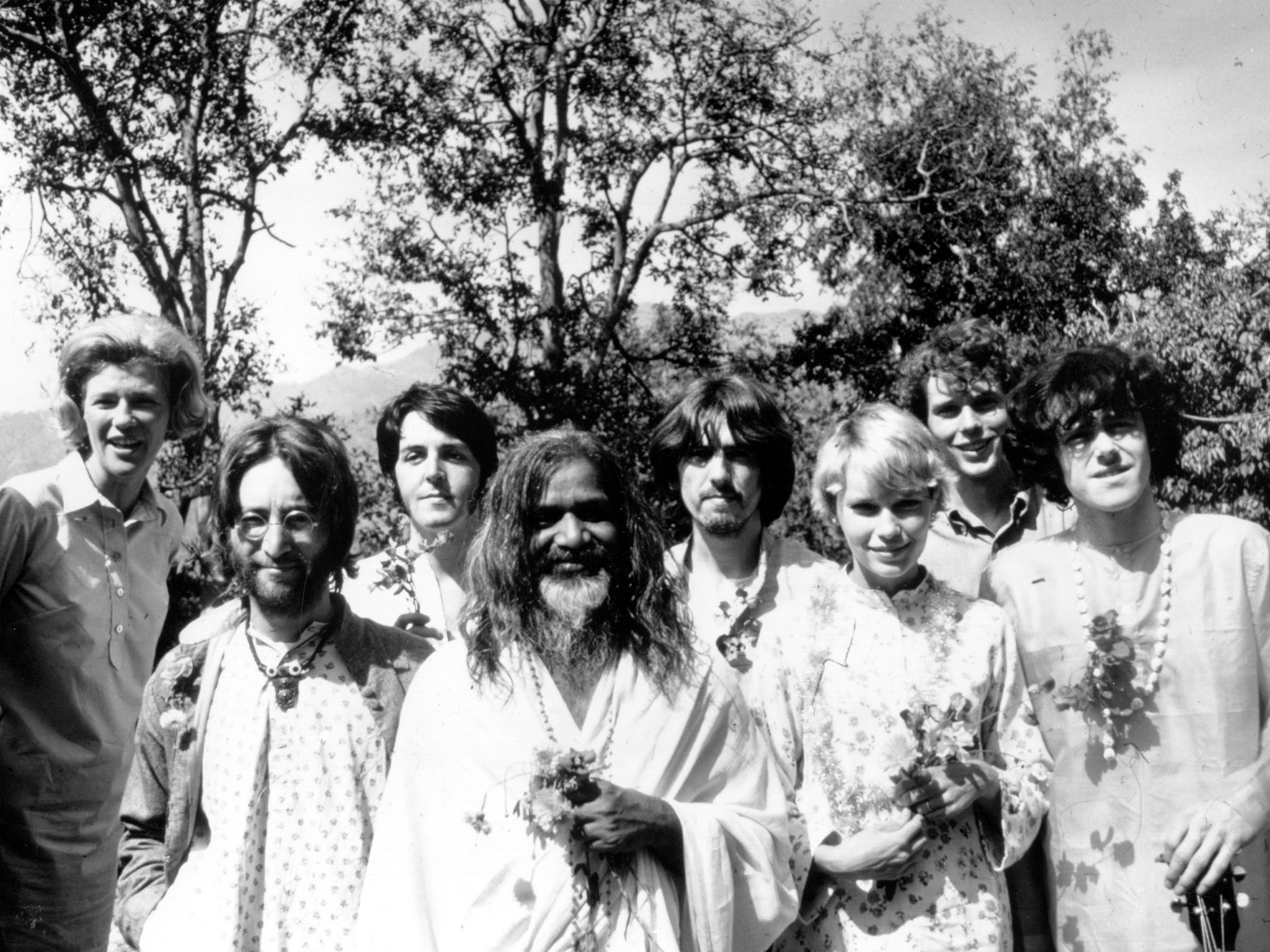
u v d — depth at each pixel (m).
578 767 2.72
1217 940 3.12
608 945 2.76
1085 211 19.09
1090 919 3.28
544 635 2.96
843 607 3.47
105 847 4.36
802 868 3.15
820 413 20.50
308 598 3.22
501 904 2.79
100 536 4.23
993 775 3.13
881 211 19.69
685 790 2.94
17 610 4.09
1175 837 3.15
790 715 3.38
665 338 20.94
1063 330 18.58
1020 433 3.59
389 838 2.91
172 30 16.92
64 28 16.36
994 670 3.34
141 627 4.37
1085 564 3.45
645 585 3.03
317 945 2.99
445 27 18.61
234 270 17.73
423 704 3.00
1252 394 12.73
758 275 19.92
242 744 3.15
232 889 3.01
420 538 4.56
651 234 20.17
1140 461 3.31
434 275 18.64
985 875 3.19
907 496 3.34
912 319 20.06
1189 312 13.27
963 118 19.53
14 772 4.12
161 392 4.22
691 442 4.00
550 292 19.67
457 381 18.53
